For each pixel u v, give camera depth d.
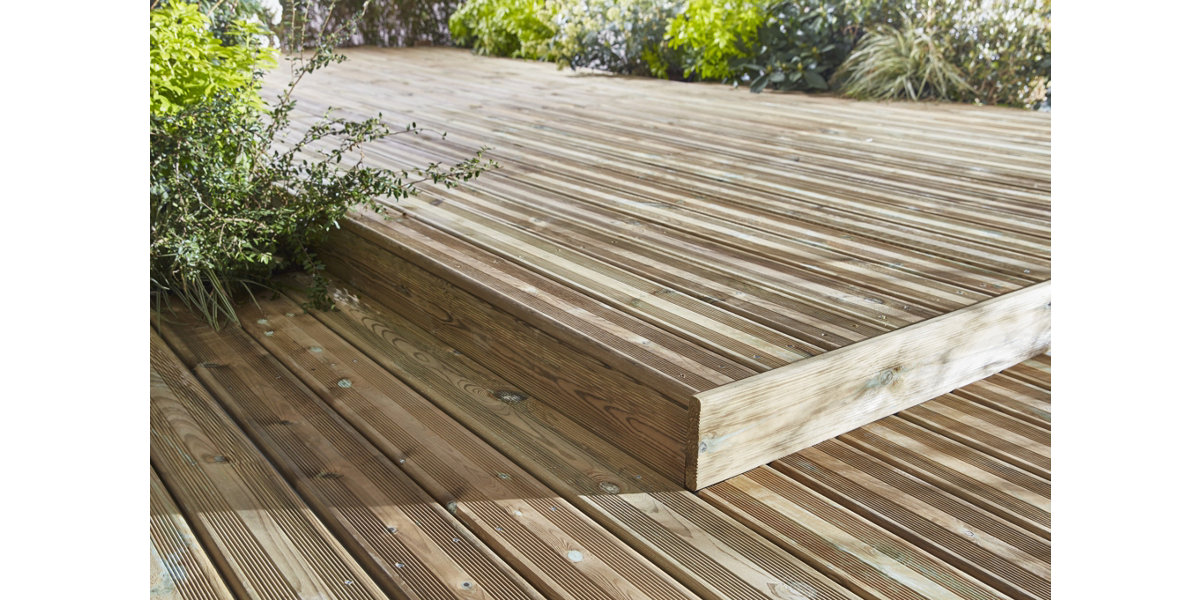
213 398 1.89
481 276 2.04
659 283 2.03
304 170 2.74
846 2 5.71
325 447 1.68
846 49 5.77
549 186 2.94
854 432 1.73
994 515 1.45
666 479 1.57
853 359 1.67
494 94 5.35
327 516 1.46
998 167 3.37
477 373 2.02
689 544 1.38
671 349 1.66
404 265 2.28
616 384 1.65
